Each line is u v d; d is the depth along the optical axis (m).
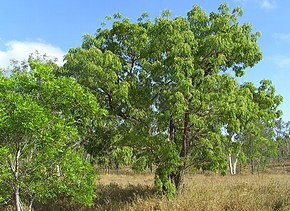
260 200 12.20
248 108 11.73
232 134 12.21
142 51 13.05
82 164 9.17
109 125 13.71
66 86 8.70
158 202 11.86
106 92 12.86
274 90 13.98
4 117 7.61
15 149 8.57
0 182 8.63
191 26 13.21
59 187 8.82
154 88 12.09
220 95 11.33
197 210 10.91
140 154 12.23
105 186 18.00
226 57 13.16
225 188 15.79
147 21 14.22
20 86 8.50
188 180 23.16
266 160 35.34
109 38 14.37
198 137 12.61
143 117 12.66
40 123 7.95
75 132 9.06
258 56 13.40
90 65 11.79
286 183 17.16
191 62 11.20
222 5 13.26
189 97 11.03
